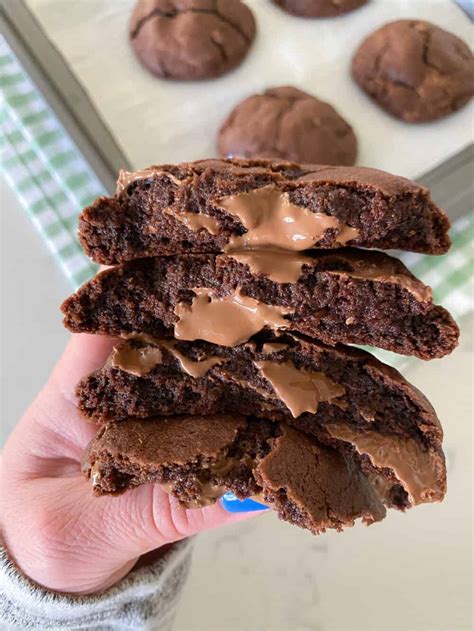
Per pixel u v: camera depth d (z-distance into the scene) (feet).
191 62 0.97
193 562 0.76
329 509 0.47
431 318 0.46
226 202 0.45
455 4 1.07
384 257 0.49
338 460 0.50
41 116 0.95
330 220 0.44
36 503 0.56
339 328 0.47
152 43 0.98
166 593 0.67
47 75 0.92
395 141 0.98
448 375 0.83
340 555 0.76
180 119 0.98
